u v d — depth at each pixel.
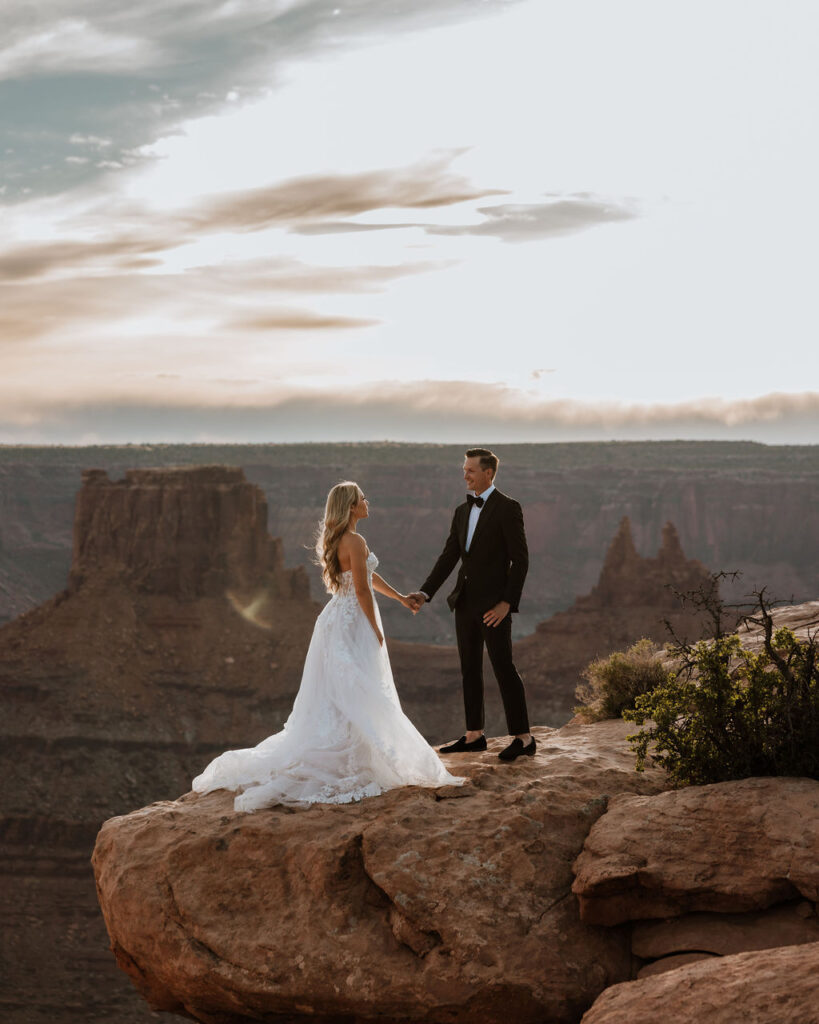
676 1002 4.62
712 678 6.87
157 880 6.54
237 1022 6.52
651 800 6.43
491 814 6.58
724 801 6.14
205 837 6.65
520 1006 5.67
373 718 7.13
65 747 76.88
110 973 57.66
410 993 5.75
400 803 6.80
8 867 66.62
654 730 7.05
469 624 8.14
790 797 6.06
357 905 6.20
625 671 9.91
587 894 5.86
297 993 5.93
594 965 5.79
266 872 6.43
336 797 6.95
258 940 6.14
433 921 5.93
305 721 7.32
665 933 5.82
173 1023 54.50
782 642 7.11
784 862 5.70
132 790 75.12
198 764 79.00
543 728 9.51
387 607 182.00
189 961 6.20
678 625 81.56
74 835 69.75
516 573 7.89
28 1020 54.03
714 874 5.78
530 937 5.87
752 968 4.65
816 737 6.56
